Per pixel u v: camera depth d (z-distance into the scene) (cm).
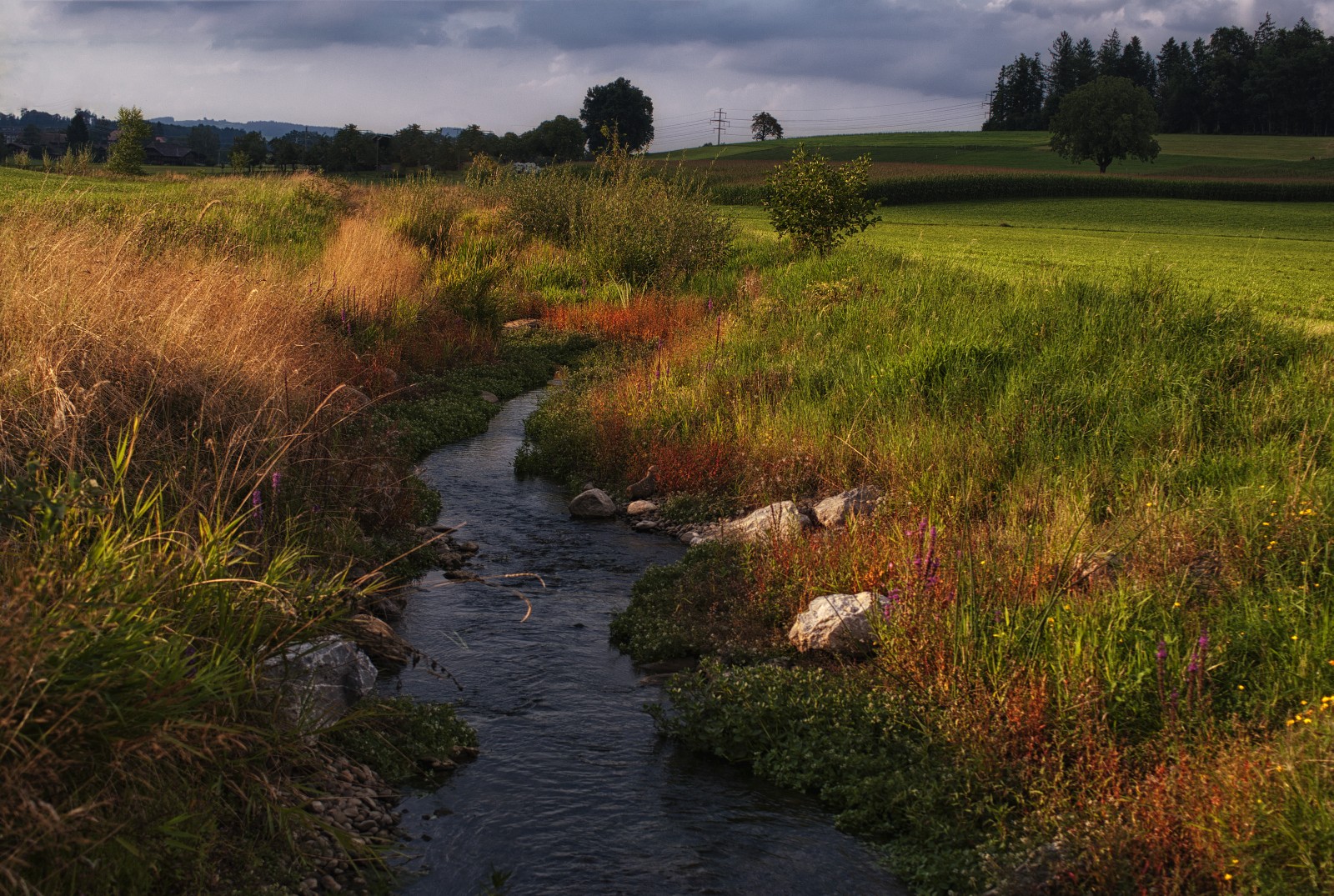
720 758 546
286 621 491
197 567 463
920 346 1235
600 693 614
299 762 443
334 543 693
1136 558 684
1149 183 7656
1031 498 841
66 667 351
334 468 797
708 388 1264
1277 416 930
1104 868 407
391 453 952
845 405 1148
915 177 7425
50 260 763
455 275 2025
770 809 495
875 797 491
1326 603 586
